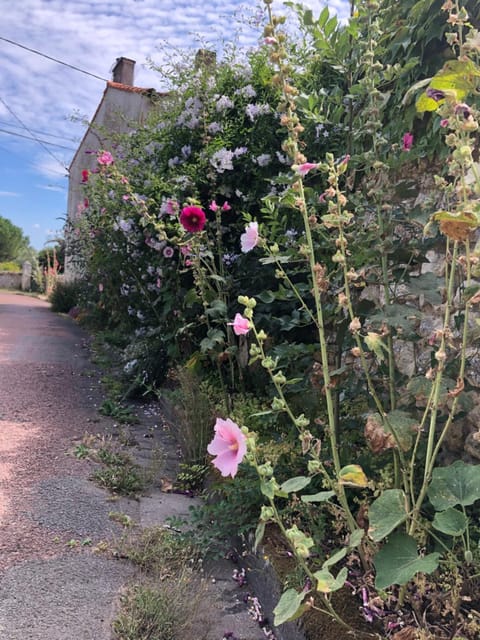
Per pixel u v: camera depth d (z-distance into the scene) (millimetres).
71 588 2010
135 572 2160
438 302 1951
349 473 1524
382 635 1611
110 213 5785
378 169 2076
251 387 3963
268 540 2168
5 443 3498
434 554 1382
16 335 8102
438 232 2057
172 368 4871
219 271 4188
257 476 2391
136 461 3398
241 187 4531
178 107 5039
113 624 1793
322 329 1862
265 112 4336
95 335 8273
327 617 1681
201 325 4598
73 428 3943
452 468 1537
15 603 1894
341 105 2779
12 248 38719
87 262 8578
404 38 2797
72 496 2793
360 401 2807
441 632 1596
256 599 2027
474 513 2027
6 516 2514
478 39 1461
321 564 1916
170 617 1804
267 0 1855
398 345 2891
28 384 5074
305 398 2580
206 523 2521
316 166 1827
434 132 2686
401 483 1999
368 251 2057
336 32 2447
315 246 2461
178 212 3947
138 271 5648
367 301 2285
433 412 1557
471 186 1498
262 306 3934
